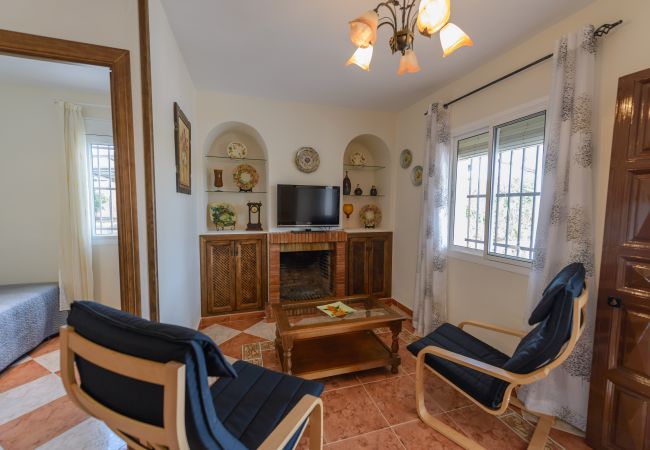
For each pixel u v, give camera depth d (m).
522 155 2.06
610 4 1.50
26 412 1.67
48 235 2.81
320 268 3.76
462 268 2.57
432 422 1.61
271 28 1.87
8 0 1.24
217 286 3.08
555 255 1.66
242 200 3.44
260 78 2.61
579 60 1.54
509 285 2.12
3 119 2.63
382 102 3.19
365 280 3.56
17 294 2.40
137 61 1.42
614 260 1.37
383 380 2.04
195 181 2.80
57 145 2.78
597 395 1.43
